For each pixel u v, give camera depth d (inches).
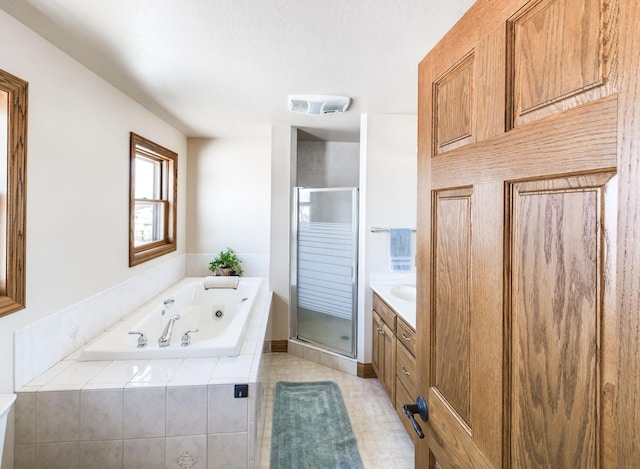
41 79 64.4
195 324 127.9
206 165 153.6
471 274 28.8
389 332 94.3
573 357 19.2
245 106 106.9
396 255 115.1
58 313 70.3
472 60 29.2
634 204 15.7
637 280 15.6
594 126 17.8
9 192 57.7
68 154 72.6
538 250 21.7
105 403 61.3
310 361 129.1
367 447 81.4
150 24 60.1
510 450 24.0
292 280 136.8
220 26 60.9
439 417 34.5
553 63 20.8
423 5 54.9
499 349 25.0
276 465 75.0
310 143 151.8
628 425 16.0
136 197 120.8
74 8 55.2
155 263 120.1
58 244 70.0
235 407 63.7
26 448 60.3
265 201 156.6
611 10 17.0
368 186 115.3
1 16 55.6
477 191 27.9
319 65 76.7
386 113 113.1
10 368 58.8
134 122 102.2
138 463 62.2
